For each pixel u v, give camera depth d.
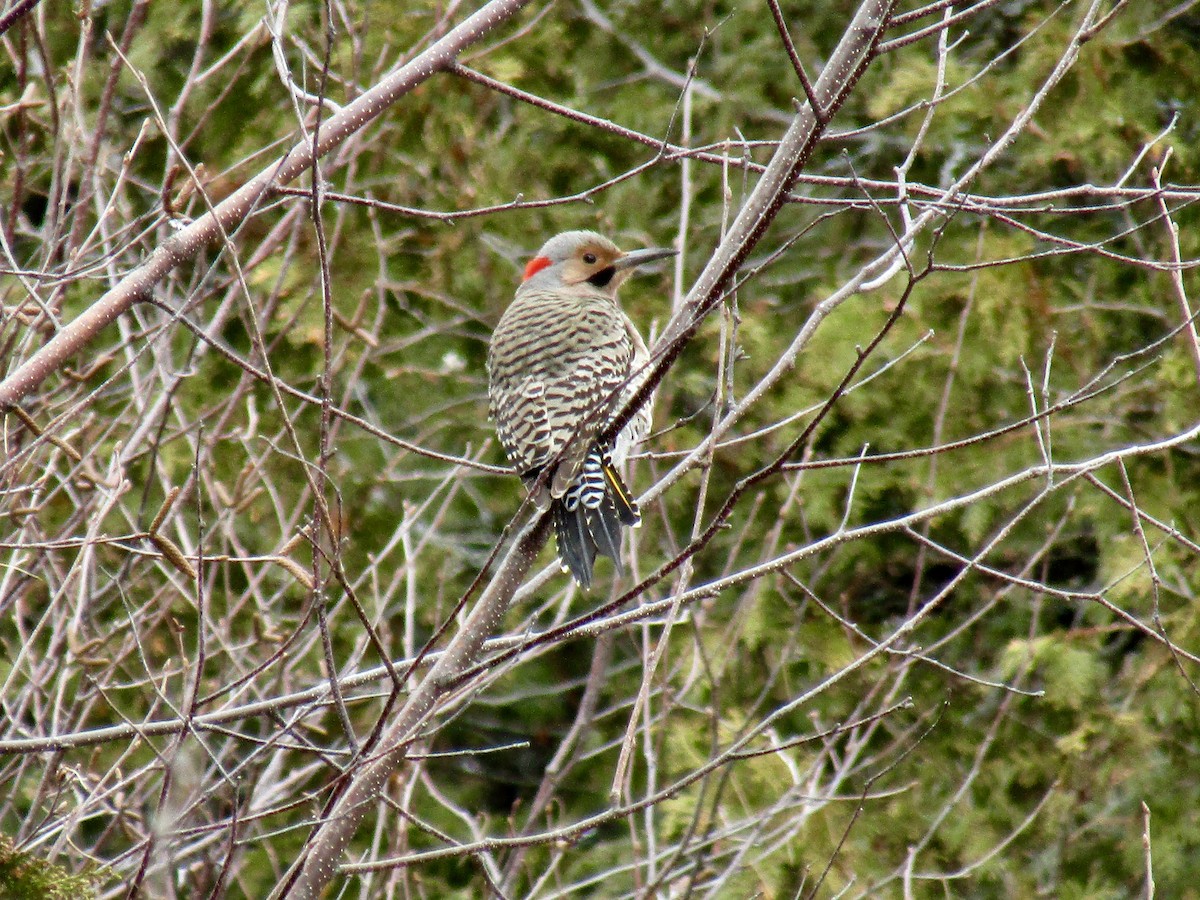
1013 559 15.45
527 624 7.40
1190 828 14.25
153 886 7.91
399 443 7.16
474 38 7.80
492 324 15.53
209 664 11.52
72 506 11.87
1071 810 14.15
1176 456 15.20
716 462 15.16
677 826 13.20
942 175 15.68
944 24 6.38
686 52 16.77
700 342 15.39
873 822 13.62
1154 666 14.45
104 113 8.45
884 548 15.45
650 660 6.71
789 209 16.28
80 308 13.35
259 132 14.19
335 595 13.70
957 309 15.39
